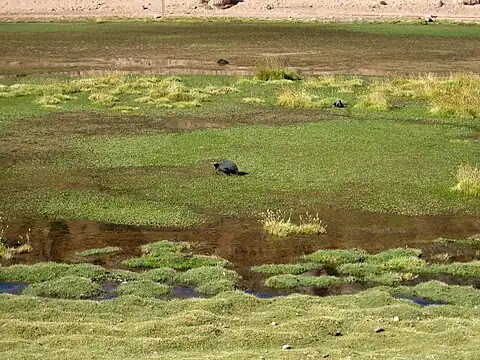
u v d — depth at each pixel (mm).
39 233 23672
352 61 67750
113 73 59281
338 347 14875
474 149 34656
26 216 25344
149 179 29547
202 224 24500
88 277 19656
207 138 36344
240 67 64938
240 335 15258
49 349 14484
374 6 126062
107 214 25469
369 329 15758
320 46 78375
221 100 47625
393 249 22125
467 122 41031
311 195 27500
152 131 38125
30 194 27734
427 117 42312
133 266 20844
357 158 32719
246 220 24891
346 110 44312
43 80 56906
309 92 50719
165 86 51656
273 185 28672
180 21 109312
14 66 65250
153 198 27203
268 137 36531
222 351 14594
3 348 14492
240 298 17734
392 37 86062
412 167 31359
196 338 15055
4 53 73188
